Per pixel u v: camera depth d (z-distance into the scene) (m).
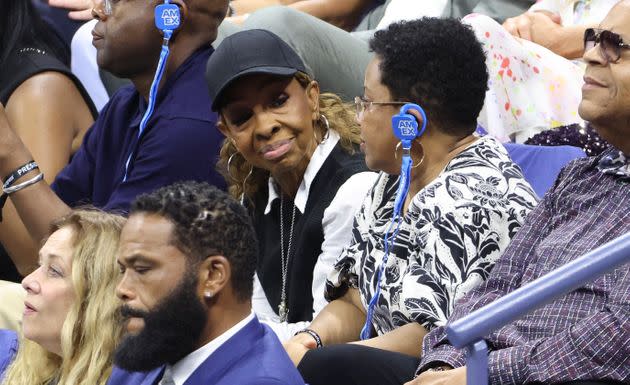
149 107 12.57
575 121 14.40
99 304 9.84
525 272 9.26
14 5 15.33
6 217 13.73
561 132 13.84
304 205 11.66
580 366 8.23
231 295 8.17
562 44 15.70
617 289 8.45
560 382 8.27
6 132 12.45
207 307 8.11
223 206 8.19
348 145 11.79
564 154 12.26
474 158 10.11
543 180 12.17
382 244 10.45
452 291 9.47
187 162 12.73
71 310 9.91
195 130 12.73
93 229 10.06
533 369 8.34
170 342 8.03
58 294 10.00
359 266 10.69
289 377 8.06
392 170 10.48
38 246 12.53
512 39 14.41
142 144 12.97
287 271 11.80
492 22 14.28
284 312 11.84
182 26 13.02
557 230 9.38
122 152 13.45
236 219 8.20
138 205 8.18
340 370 9.08
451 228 9.62
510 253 9.46
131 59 13.08
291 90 11.41
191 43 13.13
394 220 10.27
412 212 10.04
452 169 10.11
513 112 14.33
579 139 13.73
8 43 15.23
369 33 16.64
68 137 15.04
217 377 8.04
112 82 17.00
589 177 9.55
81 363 9.77
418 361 9.15
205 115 12.84
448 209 9.71
